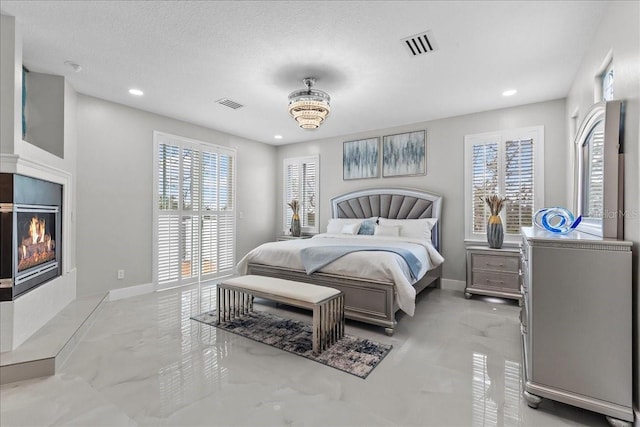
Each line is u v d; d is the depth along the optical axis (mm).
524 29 2344
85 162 3623
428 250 3980
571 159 3467
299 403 1812
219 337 2758
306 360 2336
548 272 1717
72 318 2850
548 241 1717
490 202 4008
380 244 3881
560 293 1688
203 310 3510
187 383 2014
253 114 4379
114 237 3891
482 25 2297
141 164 4164
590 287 1616
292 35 2436
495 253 3834
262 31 2383
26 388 1959
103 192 3785
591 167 2258
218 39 2494
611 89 2250
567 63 2885
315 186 5891
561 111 3799
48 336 2461
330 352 2469
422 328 2984
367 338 2752
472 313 3422
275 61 2852
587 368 1624
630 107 1651
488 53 2705
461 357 2393
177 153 4598
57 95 3143
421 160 4777
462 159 4445
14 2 2068
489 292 3859
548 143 3877
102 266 3781
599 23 2256
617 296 1562
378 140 5195
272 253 3658
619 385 1558
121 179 3957
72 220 3447
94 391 1926
